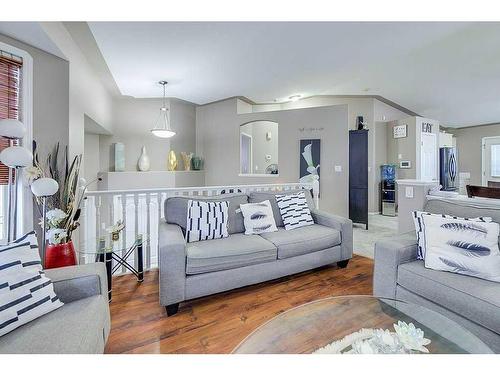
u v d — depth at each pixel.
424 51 3.74
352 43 3.04
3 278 1.12
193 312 1.97
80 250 2.12
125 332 1.73
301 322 1.35
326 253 2.69
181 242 1.98
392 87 5.34
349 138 4.96
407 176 6.14
